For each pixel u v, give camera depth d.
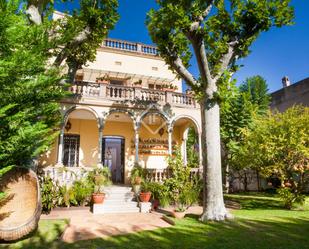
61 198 10.75
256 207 11.92
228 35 9.59
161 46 9.74
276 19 9.19
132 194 12.26
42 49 6.47
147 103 14.74
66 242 6.06
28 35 6.01
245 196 17.45
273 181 21.80
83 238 6.46
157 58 18.52
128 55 17.80
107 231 7.25
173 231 6.95
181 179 11.97
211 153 8.68
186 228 7.25
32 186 6.71
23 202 6.60
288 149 11.17
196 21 9.05
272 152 11.10
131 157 16.25
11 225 6.10
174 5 9.17
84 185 11.33
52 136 6.70
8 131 5.72
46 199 10.02
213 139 8.77
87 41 11.55
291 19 9.17
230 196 17.41
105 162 16.05
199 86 9.52
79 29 8.66
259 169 12.32
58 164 12.34
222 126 20.31
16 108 5.98
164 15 9.23
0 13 4.98
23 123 5.92
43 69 6.29
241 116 19.56
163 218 9.26
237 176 24.05
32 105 6.38
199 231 6.89
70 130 15.38
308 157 10.84
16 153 5.92
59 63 9.45
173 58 9.70
